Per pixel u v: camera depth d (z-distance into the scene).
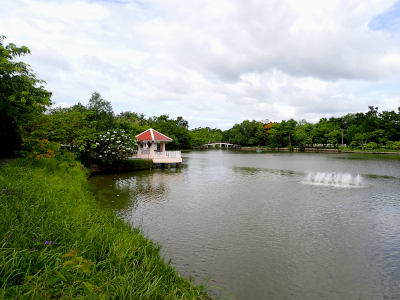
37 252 4.07
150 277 4.81
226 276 7.05
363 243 9.32
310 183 22.09
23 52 11.47
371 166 35.91
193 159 53.22
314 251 8.66
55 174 12.92
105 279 3.98
